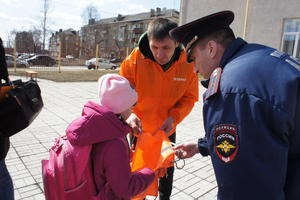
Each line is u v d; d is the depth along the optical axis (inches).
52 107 269.9
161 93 89.4
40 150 152.0
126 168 54.5
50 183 56.4
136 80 89.2
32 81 73.6
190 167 144.6
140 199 67.1
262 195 40.8
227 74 44.4
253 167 40.3
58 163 54.1
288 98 38.9
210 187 124.0
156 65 85.6
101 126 51.9
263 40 637.9
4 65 65.6
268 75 40.9
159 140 76.7
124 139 56.2
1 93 64.1
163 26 75.4
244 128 40.4
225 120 42.5
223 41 50.5
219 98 44.0
